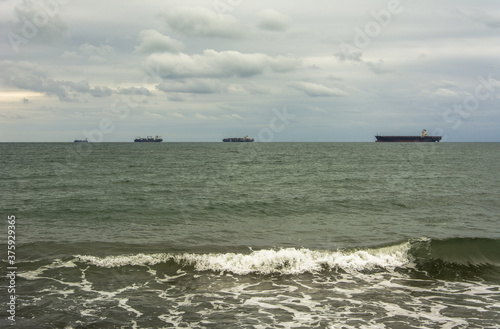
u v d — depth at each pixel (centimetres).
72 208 2452
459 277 1351
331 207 2617
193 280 1290
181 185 3672
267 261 1429
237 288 1235
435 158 9194
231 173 4981
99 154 9900
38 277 1273
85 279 1268
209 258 1433
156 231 1900
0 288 1182
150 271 1351
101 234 1819
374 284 1280
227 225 2059
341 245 1666
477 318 1038
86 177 4247
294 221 2178
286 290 1224
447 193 3297
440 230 1955
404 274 1371
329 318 1036
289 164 6825
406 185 3841
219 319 1024
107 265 1382
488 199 2980
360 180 4250
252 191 3331
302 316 1047
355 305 1119
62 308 1062
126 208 2477
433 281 1312
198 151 12912
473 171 5531
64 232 1848
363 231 1934
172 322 1004
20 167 5450
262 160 7988
